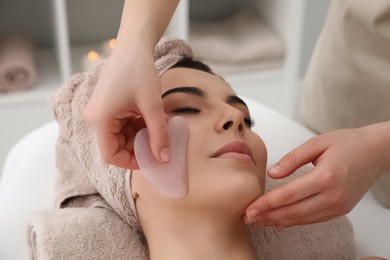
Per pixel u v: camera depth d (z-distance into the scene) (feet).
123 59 2.29
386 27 3.43
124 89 2.23
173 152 2.59
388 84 3.51
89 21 6.92
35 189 3.66
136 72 2.25
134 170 2.81
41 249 2.83
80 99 3.32
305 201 2.40
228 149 2.65
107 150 2.31
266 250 3.20
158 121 2.23
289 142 3.89
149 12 2.54
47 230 2.89
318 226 3.28
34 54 6.66
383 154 2.43
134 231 3.08
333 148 2.40
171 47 3.29
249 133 2.84
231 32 6.89
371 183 2.46
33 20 6.79
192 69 3.07
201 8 7.27
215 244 2.74
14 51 6.16
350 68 3.66
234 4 7.35
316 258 3.24
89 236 2.92
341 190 2.35
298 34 6.51
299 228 3.26
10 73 5.98
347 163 2.36
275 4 6.77
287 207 2.44
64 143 3.47
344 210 2.44
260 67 6.68
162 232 2.81
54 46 6.93
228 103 2.96
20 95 6.01
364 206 3.70
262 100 6.82
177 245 2.77
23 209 3.51
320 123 4.00
